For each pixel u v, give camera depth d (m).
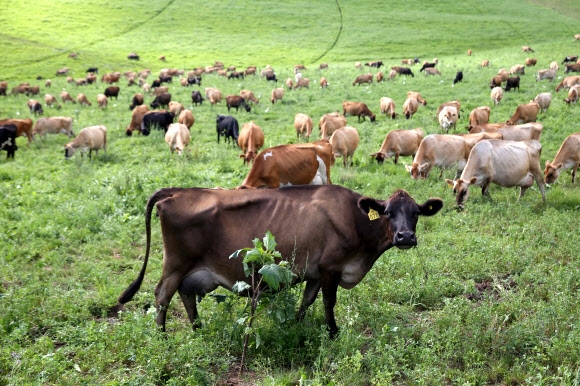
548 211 11.48
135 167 17.14
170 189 6.54
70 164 18.98
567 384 5.18
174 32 73.12
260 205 6.43
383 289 7.63
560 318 6.60
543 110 24.81
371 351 6.01
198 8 82.88
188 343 5.83
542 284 7.80
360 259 6.61
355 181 14.24
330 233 6.34
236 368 5.97
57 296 7.53
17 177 16.66
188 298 6.65
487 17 79.50
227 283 6.41
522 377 5.58
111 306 7.50
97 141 20.20
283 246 6.29
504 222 10.91
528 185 13.00
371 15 80.25
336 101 32.53
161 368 5.64
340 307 7.13
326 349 5.85
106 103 35.28
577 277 7.89
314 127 24.41
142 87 46.88
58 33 69.25
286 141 21.31
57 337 6.57
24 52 60.34
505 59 50.84
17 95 41.25
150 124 24.78
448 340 6.02
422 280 7.92
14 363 5.73
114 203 12.09
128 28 73.75
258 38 70.81
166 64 60.59
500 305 7.11
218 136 22.38
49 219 11.15
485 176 12.71
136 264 9.04
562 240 9.69
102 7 80.88
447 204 12.40
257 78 49.00
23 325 6.55
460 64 50.47
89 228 10.73
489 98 29.31
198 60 62.12
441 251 9.18
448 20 77.12
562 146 14.54
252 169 11.03
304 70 52.19
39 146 23.72
